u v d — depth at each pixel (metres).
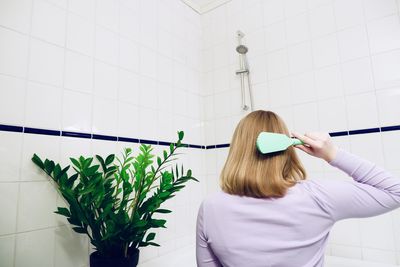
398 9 1.34
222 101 1.97
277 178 0.61
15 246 0.96
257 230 0.59
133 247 1.05
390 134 1.30
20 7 1.06
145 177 1.13
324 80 1.53
